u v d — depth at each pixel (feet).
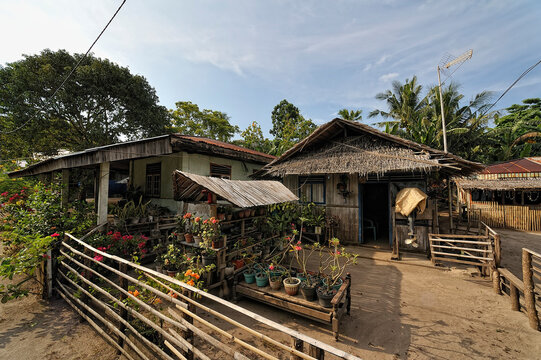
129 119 58.80
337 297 11.15
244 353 10.09
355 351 10.18
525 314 13.04
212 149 26.81
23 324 12.00
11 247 19.02
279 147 66.33
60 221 17.37
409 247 25.80
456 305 14.17
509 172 48.29
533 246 29.22
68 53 53.78
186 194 16.44
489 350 10.15
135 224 21.75
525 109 92.32
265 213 20.47
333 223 28.91
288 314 13.29
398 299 15.02
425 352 10.06
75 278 14.21
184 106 86.33
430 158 23.44
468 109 64.34
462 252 24.03
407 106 69.00
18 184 31.27
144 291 11.33
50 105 48.88
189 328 7.82
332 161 27.48
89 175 42.19
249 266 15.74
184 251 16.48
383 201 40.81
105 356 9.85
